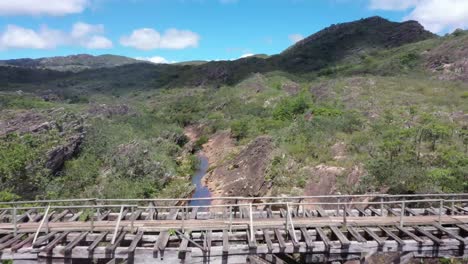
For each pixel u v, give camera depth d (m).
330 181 25.30
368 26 161.25
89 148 33.50
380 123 35.00
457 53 73.88
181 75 152.00
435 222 12.88
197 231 12.78
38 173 25.28
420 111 40.03
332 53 149.62
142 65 173.12
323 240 11.43
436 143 27.73
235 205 12.62
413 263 15.49
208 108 91.19
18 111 37.97
